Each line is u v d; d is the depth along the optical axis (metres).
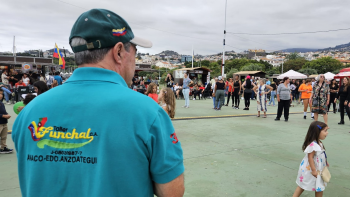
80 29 0.88
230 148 4.72
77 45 0.89
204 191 2.94
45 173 0.79
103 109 0.78
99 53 0.89
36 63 24.30
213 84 15.47
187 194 2.86
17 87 10.84
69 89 0.86
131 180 0.75
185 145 4.87
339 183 3.24
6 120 4.18
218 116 8.61
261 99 8.70
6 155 4.12
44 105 0.84
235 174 3.46
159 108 0.86
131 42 0.99
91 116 0.78
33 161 0.81
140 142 0.76
